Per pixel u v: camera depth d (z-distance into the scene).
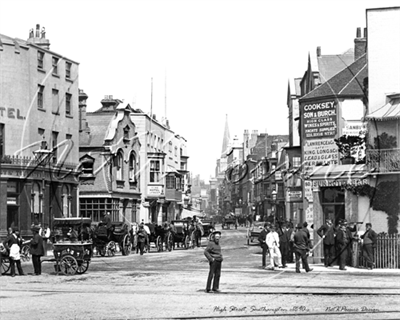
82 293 17.95
